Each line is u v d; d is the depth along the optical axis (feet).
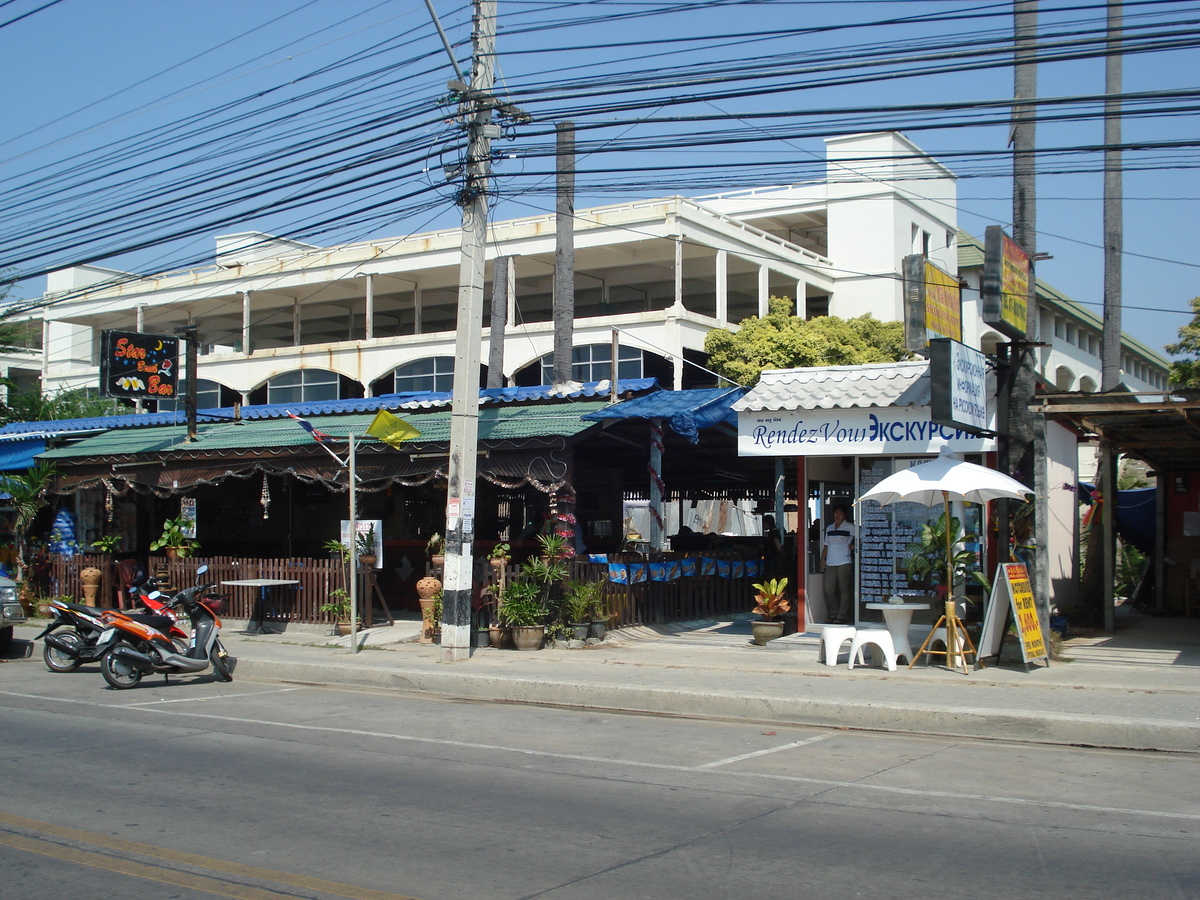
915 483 38.81
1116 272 58.54
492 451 50.06
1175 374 94.84
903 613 41.70
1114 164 58.75
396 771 27.32
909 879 18.49
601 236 114.11
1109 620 53.72
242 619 57.93
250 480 75.00
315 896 17.74
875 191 135.13
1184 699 34.88
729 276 131.44
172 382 75.66
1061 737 31.40
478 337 46.85
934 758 29.14
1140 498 69.05
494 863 19.47
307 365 132.16
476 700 40.65
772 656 45.98
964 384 40.16
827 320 112.57
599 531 65.57
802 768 27.78
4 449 72.95
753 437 47.93
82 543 69.51
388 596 63.10
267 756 29.27
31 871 19.07
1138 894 17.70
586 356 113.70
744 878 18.60
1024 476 46.34
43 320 154.81
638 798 24.40
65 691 42.24
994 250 40.11
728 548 68.69
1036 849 20.31
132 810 23.26
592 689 39.14
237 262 139.85
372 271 129.18
